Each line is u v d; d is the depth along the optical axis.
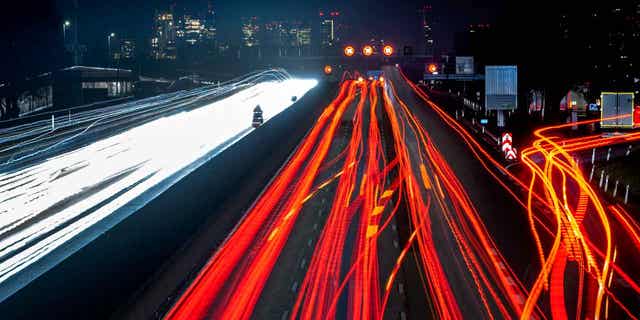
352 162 60.75
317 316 23.19
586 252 32.97
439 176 54.62
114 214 40.28
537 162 62.84
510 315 23.48
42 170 57.25
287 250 32.50
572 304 24.80
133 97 160.62
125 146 71.50
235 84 199.00
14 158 64.50
